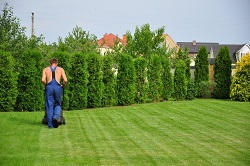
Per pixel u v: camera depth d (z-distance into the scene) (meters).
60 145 8.75
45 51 23.19
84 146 8.70
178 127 11.65
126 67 19.06
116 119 13.26
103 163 7.25
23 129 10.71
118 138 9.71
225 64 23.42
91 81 17.78
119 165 7.12
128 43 34.06
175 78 22.30
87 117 13.70
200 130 11.12
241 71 21.09
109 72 18.56
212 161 7.46
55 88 11.18
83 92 17.14
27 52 16.16
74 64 17.06
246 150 8.46
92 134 10.21
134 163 7.27
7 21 22.25
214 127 11.70
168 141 9.42
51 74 11.24
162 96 21.77
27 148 8.36
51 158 7.57
